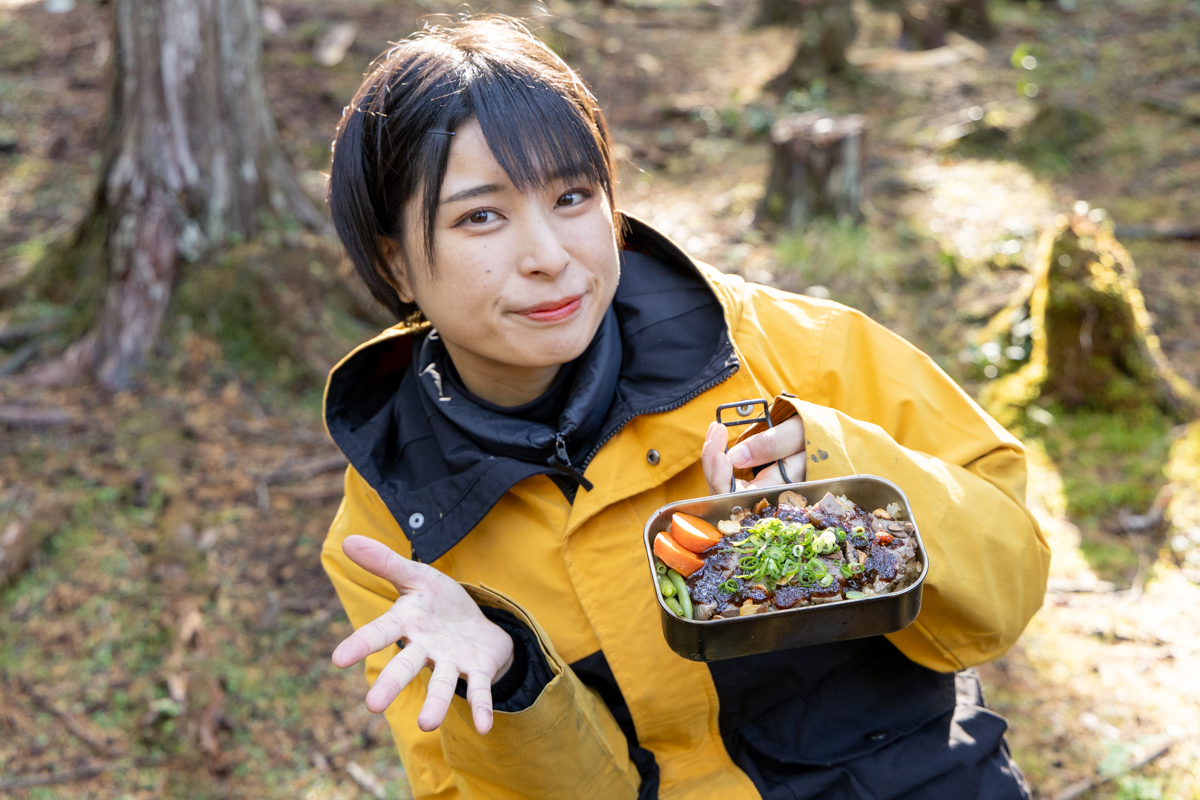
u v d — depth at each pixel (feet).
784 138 20.67
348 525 5.21
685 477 4.71
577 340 4.21
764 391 4.73
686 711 4.63
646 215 22.04
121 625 11.50
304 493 13.65
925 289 18.67
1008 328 16.58
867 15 34.04
